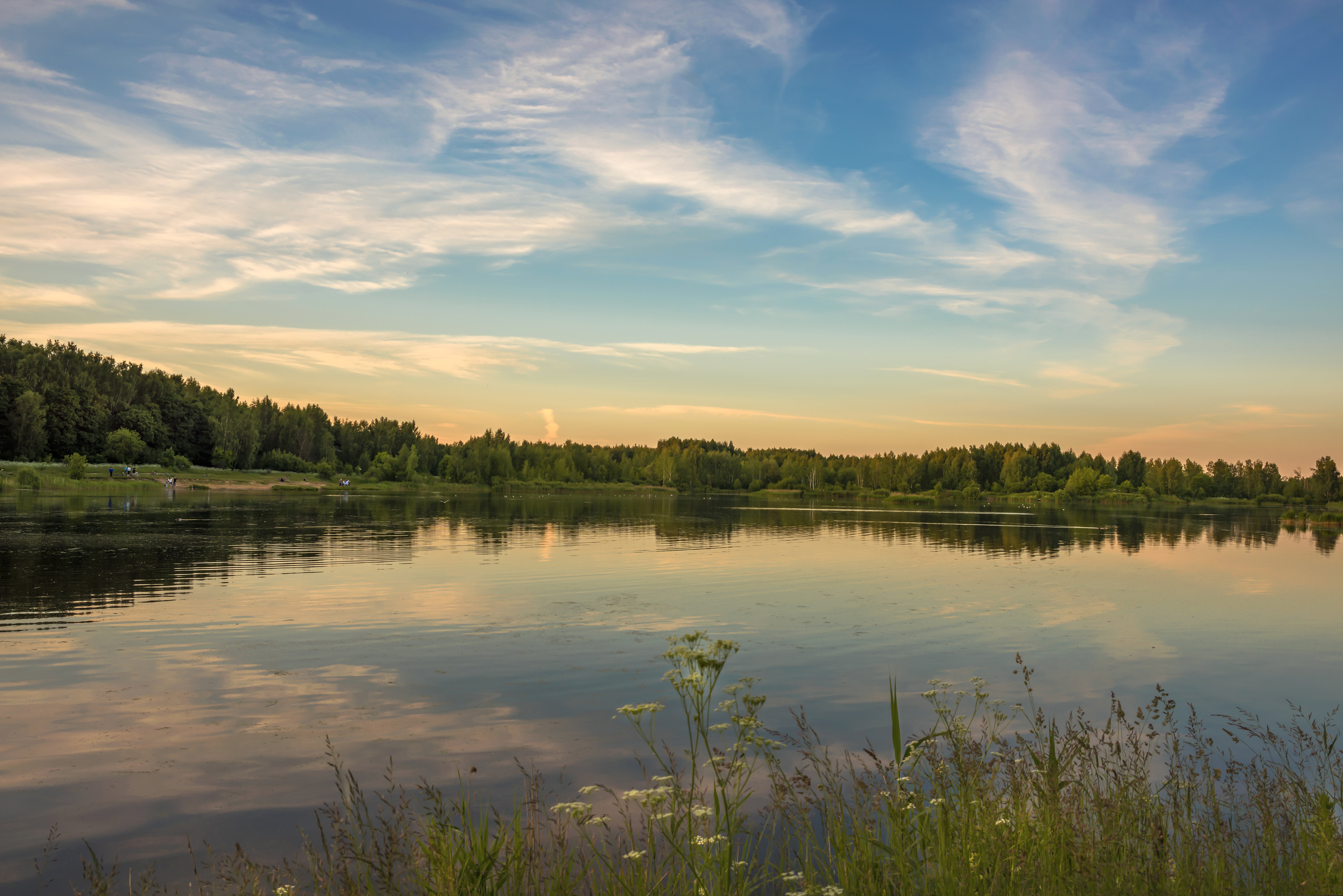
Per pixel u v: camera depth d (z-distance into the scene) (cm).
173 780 1044
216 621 2133
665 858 718
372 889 619
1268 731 1119
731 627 2186
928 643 1997
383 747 1184
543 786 1016
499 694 1480
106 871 790
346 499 10950
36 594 2528
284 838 863
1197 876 621
